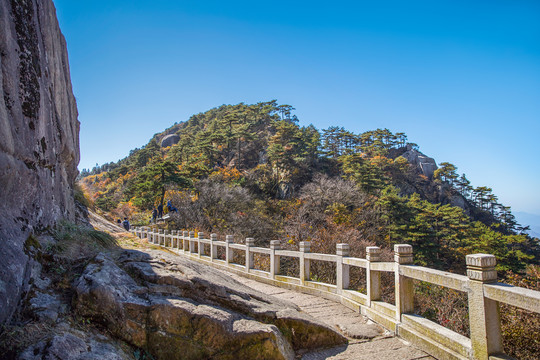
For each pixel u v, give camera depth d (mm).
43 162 4789
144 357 3609
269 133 109750
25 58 4469
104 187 99250
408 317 4801
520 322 6191
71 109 8172
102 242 5363
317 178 49094
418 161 113500
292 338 4664
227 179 61750
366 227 33281
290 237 22469
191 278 4523
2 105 3686
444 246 44812
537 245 54750
